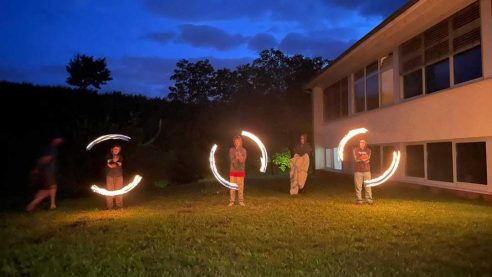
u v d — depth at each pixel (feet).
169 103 107.86
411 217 32.71
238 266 21.26
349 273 19.84
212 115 115.55
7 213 40.14
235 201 45.50
